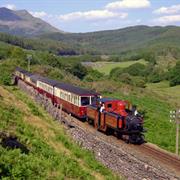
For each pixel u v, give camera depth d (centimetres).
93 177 2072
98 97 3916
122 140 3116
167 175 2092
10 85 6881
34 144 2284
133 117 3006
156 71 16325
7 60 10862
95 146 2619
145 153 2723
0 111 2827
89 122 3800
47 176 1805
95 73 12731
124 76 12662
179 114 3161
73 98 4062
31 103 4125
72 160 2258
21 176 1648
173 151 3097
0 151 1812
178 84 14212
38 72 9488
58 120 3644
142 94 9000
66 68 12388
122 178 2120
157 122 4841
